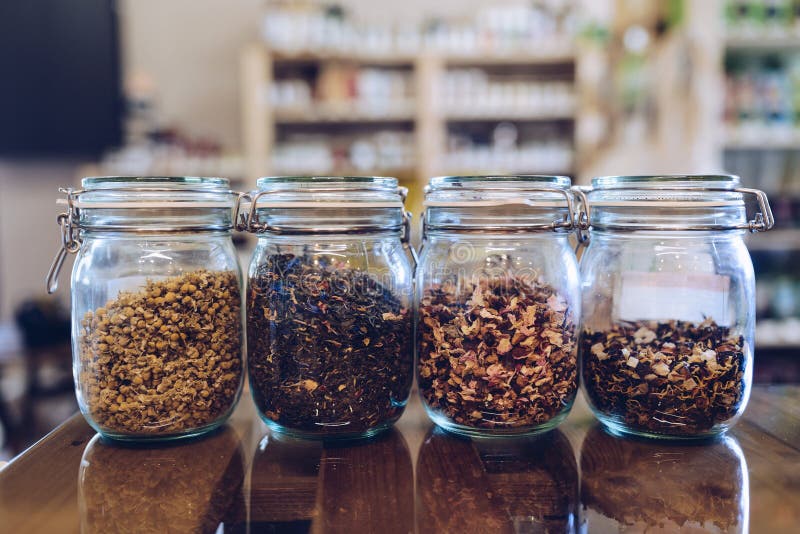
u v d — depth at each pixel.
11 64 3.24
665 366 0.75
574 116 3.11
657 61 2.78
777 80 2.80
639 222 0.76
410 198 3.04
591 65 3.01
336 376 0.74
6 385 3.04
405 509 0.61
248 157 3.02
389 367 0.77
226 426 0.84
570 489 0.65
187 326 0.75
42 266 3.45
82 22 3.25
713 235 0.77
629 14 2.89
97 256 0.77
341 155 3.20
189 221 0.76
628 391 0.77
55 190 3.43
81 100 3.28
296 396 0.74
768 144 2.80
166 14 3.45
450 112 3.09
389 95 3.10
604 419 0.81
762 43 2.80
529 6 3.37
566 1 3.17
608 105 2.93
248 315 0.79
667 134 2.76
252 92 3.01
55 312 2.88
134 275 0.75
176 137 3.09
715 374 0.75
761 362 2.74
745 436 0.79
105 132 3.30
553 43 3.06
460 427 0.77
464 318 0.75
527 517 0.59
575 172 3.11
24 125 3.28
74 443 0.78
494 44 3.06
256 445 0.77
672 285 0.78
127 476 0.68
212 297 0.77
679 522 0.58
